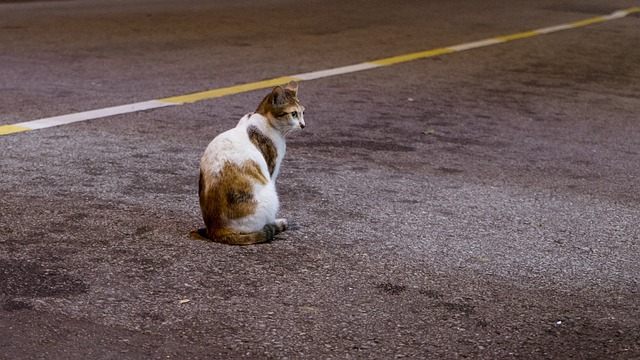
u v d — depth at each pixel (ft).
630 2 82.38
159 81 38.32
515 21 66.28
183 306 16.29
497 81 42.88
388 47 51.16
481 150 29.86
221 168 19.20
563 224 22.26
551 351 15.29
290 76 41.01
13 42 46.47
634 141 32.58
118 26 53.93
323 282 17.69
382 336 15.53
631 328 16.31
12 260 18.01
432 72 44.29
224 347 14.88
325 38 53.21
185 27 54.75
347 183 24.94
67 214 21.01
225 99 35.50
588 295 17.75
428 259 19.24
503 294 17.57
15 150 26.45
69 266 17.87
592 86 42.96
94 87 36.37
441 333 15.75
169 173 24.97
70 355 14.37
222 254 18.80
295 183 24.63
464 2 77.46
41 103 32.99
